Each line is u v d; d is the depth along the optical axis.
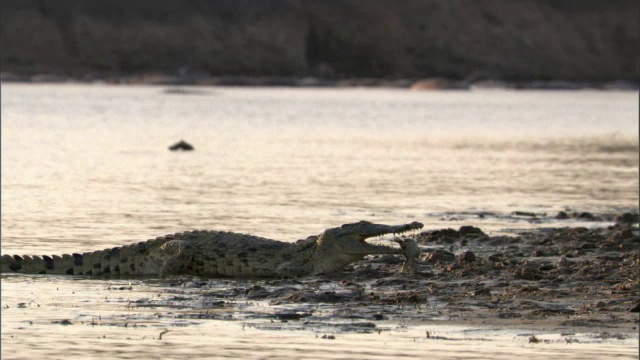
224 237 65.50
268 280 62.88
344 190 113.94
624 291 58.09
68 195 105.12
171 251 64.56
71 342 46.81
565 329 49.59
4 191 107.75
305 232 81.44
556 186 123.38
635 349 45.75
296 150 180.50
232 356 44.44
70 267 65.25
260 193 109.44
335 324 50.41
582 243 75.50
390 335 48.19
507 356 44.50
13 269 65.69
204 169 138.62
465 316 52.22
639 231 83.75
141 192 108.81
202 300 56.38
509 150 192.50
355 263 67.19
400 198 106.81
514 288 59.19
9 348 45.72
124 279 63.56
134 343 46.59
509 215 94.69
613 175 140.50
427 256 68.12
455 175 136.00
